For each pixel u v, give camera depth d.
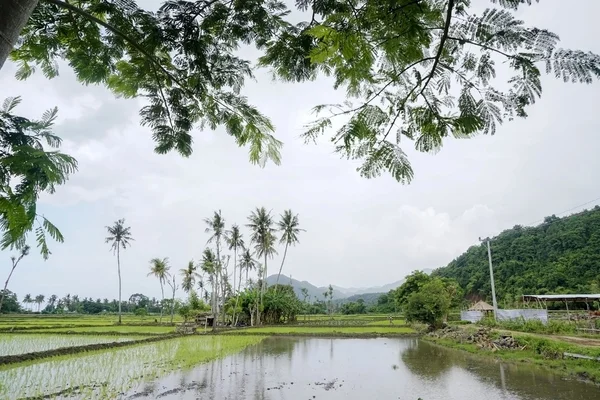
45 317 65.25
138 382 11.89
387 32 2.08
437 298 29.08
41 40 2.40
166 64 2.61
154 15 2.33
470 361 15.69
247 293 48.28
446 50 2.17
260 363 16.00
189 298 47.78
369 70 2.18
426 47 2.18
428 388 10.91
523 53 1.91
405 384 11.55
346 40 1.88
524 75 1.97
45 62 2.51
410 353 19.03
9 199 1.52
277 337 29.36
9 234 1.55
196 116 2.99
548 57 1.85
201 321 42.38
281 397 10.14
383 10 1.94
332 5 2.11
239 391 10.80
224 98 2.87
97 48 2.45
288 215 52.97
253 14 2.42
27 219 1.51
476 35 1.99
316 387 11.32
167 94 2.80
